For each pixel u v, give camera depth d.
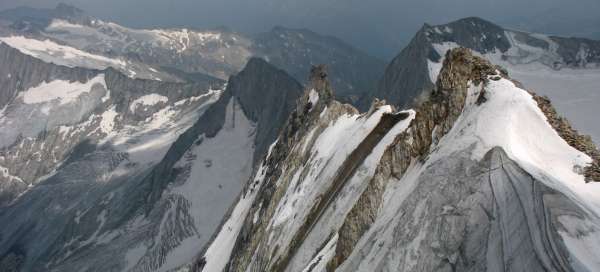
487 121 33.91
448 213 28.72
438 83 42.28
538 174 28.83
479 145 32.12
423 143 40.12
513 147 31.12
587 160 31.38
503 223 26.25
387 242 31.28
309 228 54.66
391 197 38.44
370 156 53.91
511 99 34.88
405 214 31.50
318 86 95.81
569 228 24.61
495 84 37.12
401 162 40.84
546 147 32.62
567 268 22.52
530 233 24.80
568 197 26.66
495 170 29.53
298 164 78.62
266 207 81.38
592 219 25.39
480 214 27.52
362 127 62.47
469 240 26.64
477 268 24.98
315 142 78.00
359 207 40.84
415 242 28.89
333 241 46.31
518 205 26.73
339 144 67.12
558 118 36.00
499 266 24.23
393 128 55.97
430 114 41.00
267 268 59.56
